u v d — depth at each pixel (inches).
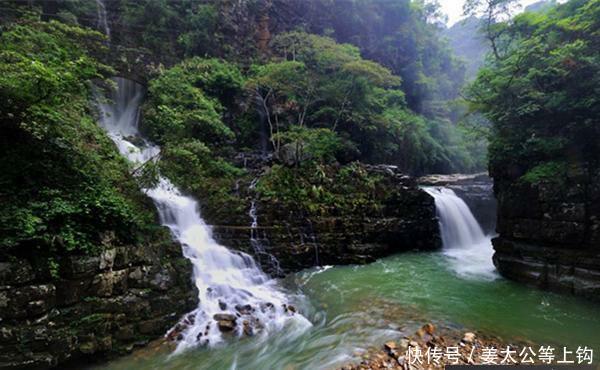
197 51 836.0
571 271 325.7
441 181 866.8
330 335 246.5
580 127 340.5
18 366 180.4
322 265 460.8
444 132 1155.3
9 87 198.4
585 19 355.3
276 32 982.4
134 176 343.6
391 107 978.7
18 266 186.7
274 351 229.6
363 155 840.9
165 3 829.2
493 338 233.5
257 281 376.2
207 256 360.2
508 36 540.4
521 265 375.2
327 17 1080.2
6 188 205.9
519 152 388.8
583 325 256.7
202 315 278.5
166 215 373.4
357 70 674.8
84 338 207.6
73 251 212.1
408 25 1230.9
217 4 896.9
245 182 512.4
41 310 193.0
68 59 291.4
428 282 378.3
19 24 354.3
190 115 536.4
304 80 698.8
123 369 209.6
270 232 435.5
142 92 647.1
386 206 558.3
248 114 779.4
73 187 236.2
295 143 590.9
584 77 339.6
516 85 390.6
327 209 494.0
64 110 261.3
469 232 672.4
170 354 227.6
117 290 234.5
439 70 1375.5
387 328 251.1
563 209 331.6
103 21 744.3
